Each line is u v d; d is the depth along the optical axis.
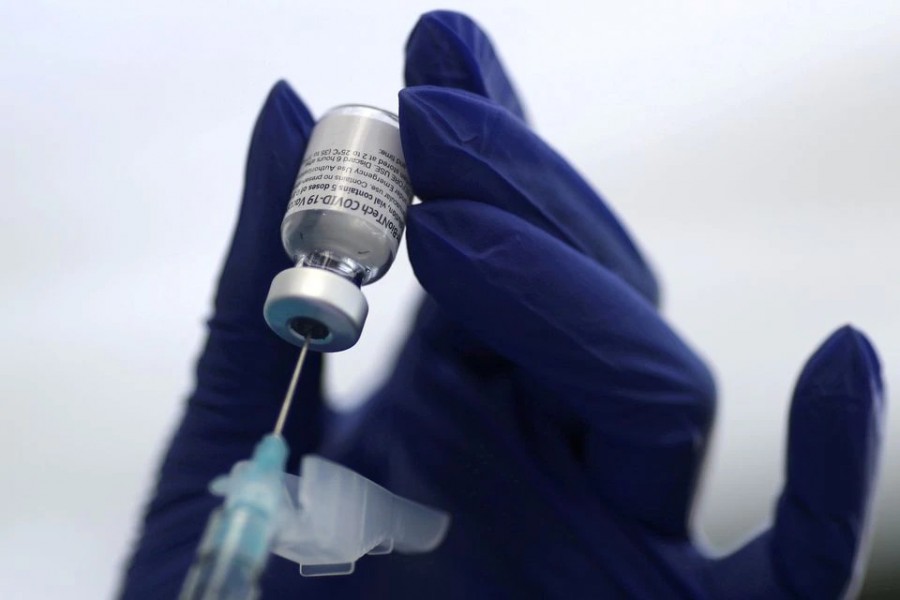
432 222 0.74
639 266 0.91
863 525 0.71
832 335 0.73
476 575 0.81
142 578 0.83
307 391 0.91
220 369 0.89
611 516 0.84
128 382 1.01
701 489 0.86
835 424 0.69
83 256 1.04
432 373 0.94
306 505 0.59
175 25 1.07
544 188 0.81
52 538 0.94
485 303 0.74
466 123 0.77
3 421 0.98
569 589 0.80
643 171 1.05
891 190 0.99
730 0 1.05
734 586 0.76
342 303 0.60
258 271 0.86
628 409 0.76
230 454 0.89
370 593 0.81
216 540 0.43
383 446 0.92
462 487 0.87
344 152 0.66
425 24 0.86
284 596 0.81
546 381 0.79
